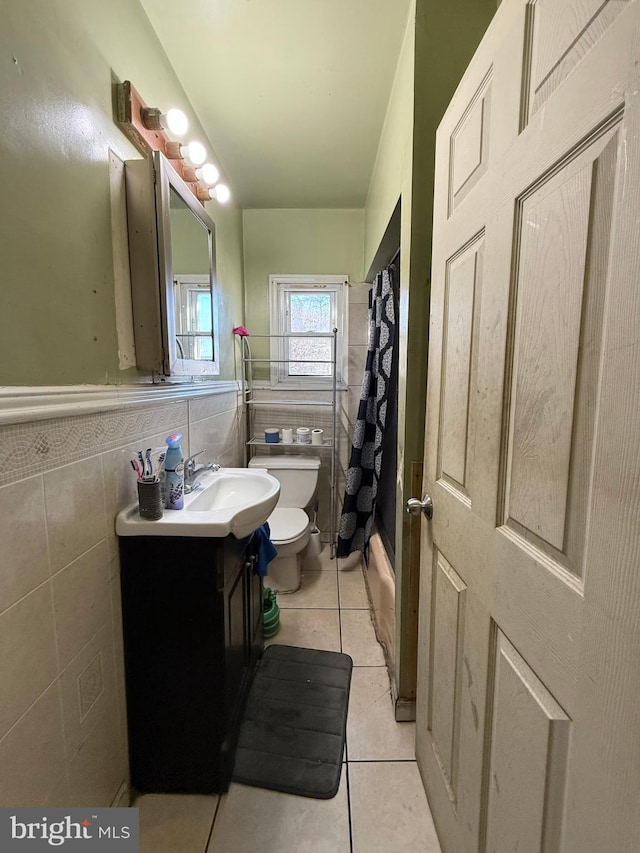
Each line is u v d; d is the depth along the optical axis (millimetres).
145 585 1085
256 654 1604
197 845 1021
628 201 407
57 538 813
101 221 979
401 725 1379
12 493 691
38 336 763
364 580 2357
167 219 1139
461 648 867
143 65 1201
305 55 1398
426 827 1059
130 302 1127
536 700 573
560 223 528
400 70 1404
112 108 1028
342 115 1724
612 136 433
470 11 1170
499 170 693
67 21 835
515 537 646
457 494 895
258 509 1218
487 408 733
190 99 1621
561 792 518
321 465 2754
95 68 947
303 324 2783
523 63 617
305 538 2189
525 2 608
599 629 445
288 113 1713
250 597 1489
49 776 796
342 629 1904
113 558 1039
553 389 544
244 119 1755
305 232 2691
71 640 866
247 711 1424
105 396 974
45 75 770
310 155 2037
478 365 775
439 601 1018
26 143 722
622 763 409
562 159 521
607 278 442
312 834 1044
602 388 448
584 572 477
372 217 2240
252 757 1258
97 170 958
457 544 886
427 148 1213
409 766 1230
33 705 750
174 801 1131
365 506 2348
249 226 2684
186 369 1339
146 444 1222
